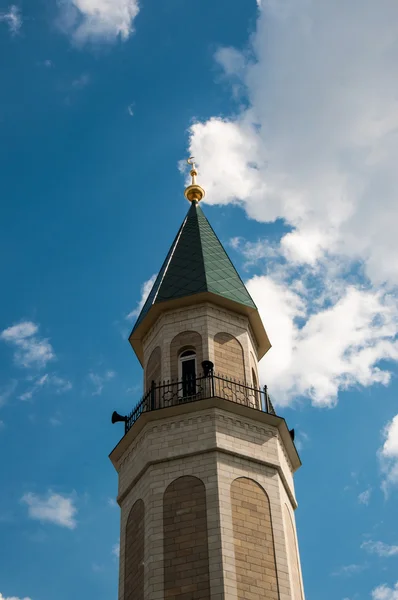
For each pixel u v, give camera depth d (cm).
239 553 2911
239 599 2792
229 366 3512
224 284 3769
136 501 3200
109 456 3441
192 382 3419
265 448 3244
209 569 2848
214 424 3189
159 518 3030
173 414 3253
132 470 3278
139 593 2939
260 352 3909
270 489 3150
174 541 2956
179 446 3170
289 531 3197
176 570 2884
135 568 3033
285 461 3372
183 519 3000
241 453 3164
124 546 3177
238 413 3266
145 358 3731
